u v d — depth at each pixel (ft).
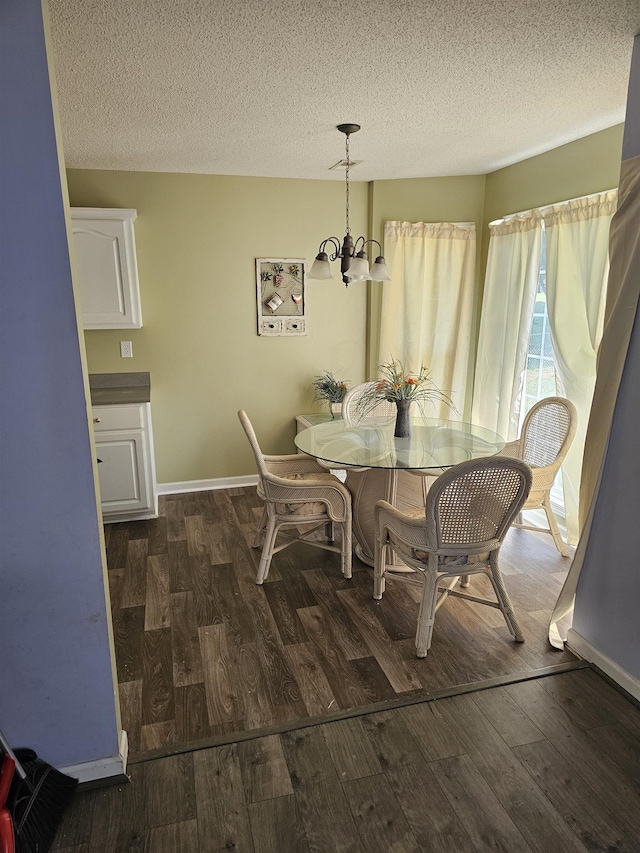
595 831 5.36
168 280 13.78
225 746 6.39
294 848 5.23
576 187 11.18
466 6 5.64
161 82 7.55
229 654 8.06
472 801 5.68
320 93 8.08
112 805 5.68
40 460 5.14
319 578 10.28
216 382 14.61
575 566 7.90
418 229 14.30
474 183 14.30
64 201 4.75
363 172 13.42
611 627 7.45
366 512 10.46
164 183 13.30
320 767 6.10
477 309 15.05
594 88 8.04
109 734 5.91
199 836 5.36
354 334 15.26
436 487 7.09
